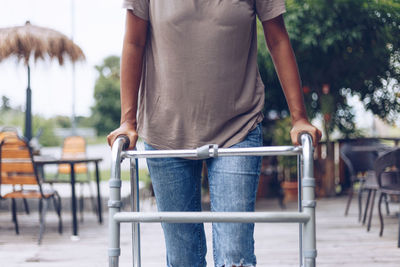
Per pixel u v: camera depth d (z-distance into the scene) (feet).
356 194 24.98
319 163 24.03
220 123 4.76
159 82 4.89
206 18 4.60
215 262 4.89
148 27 4.93
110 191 3.90
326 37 20.27
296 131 4.23
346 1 19.79
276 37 4.82
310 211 3.63
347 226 14.99
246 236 4.67
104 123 130.21
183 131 4.83
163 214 3.72
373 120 25.82
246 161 4.73
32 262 10.78
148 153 4.21
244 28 4.66
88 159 14.42
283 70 4.78
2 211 19.35
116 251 3.80
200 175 5.18
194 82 4.69
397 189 12.64
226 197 4.71
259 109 4.89
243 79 4.82
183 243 5.16
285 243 12.50
